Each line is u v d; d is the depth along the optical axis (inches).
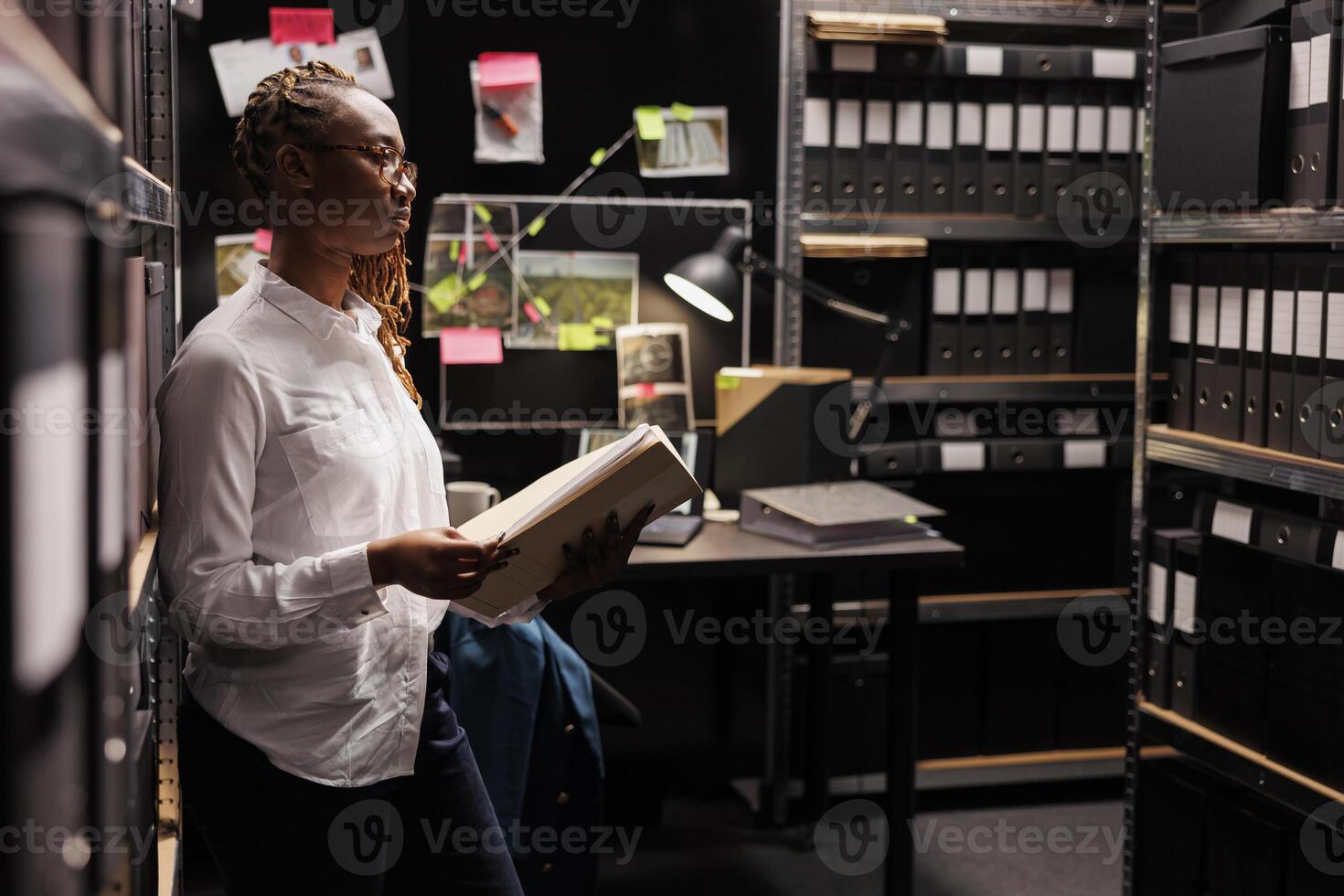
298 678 53.8
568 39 116.5
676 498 58.1
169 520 51.8
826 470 110.7
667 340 119.5
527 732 75.7
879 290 122.0
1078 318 125.2
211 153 109.1
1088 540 130.7
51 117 23.8
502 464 118.1
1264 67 78.9
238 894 56.1
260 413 52.1
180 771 58.9
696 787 128.7
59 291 26.0
